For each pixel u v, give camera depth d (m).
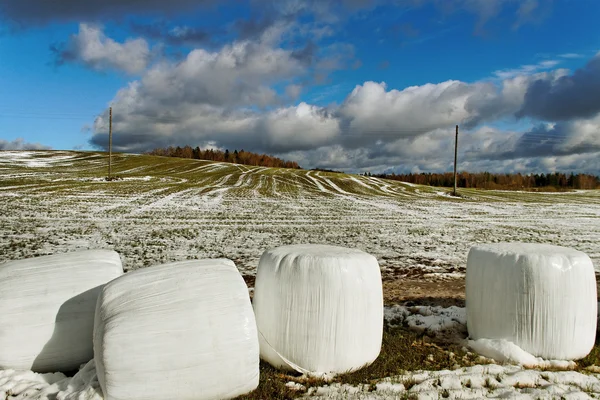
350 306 4.05
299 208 26.31
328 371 4.05
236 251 11.91
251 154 123.31
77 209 20.95
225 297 3.56
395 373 4.12
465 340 5.02
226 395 3.45
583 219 24.03
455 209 28.97
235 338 3.44
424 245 13.84
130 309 3.38
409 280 8.69
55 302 3.96
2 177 37.56
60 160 59.72
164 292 3.54
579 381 4.01
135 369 3.20
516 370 4.20
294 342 4.07
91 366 3.76
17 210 19.48
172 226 16.95
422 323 5.63
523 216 25.30
